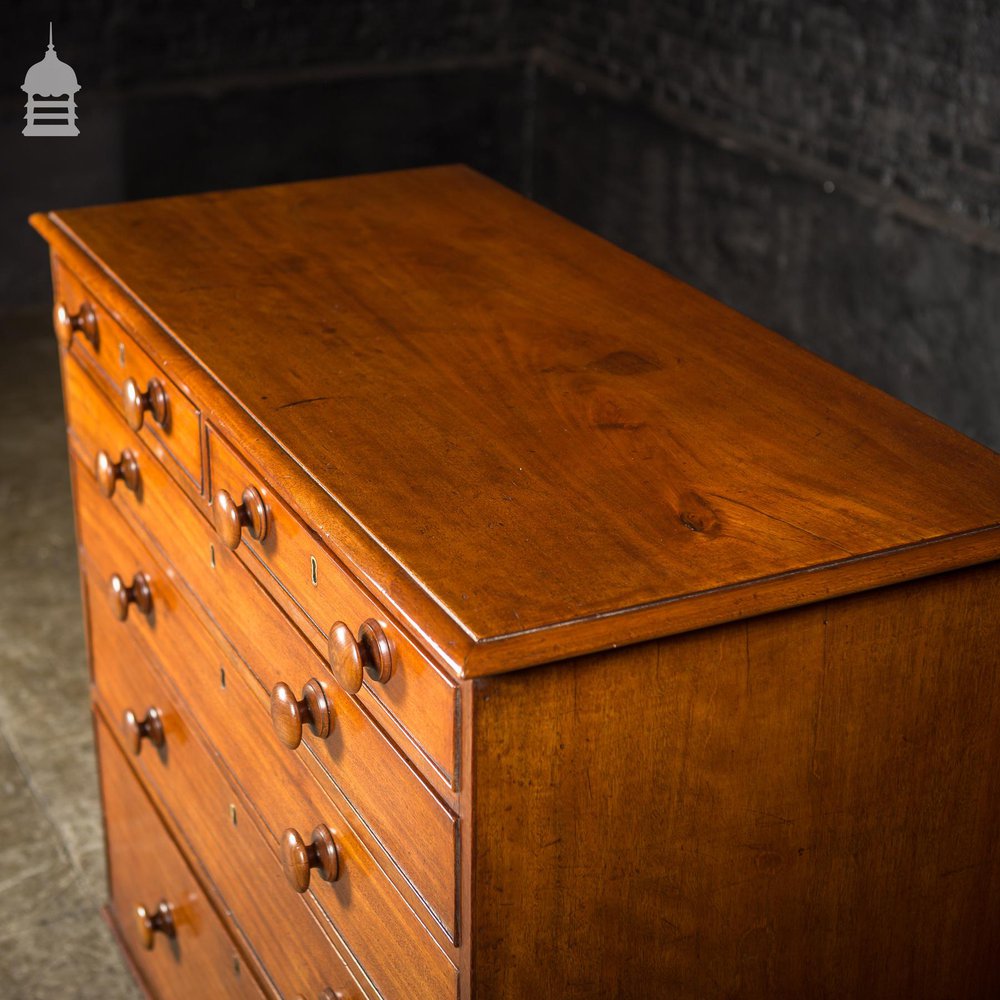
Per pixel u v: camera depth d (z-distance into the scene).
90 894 2.80
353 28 5.78
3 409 4.77
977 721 1.53
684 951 1.47
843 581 1.34
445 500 1.46
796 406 1.66
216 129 5.70
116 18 5.37
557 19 5.83
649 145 5.29
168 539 1.98
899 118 4.05
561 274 2.03
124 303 1.92
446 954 1.40
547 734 1.30
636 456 1.54
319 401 1.65
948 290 3.95
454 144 6.12
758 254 4.76
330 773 1.60
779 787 1.44
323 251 2.09
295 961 1.84
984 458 1.56
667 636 1.32
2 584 3.80
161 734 2.18
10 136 5.36
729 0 4.70
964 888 1.63
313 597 1.54
